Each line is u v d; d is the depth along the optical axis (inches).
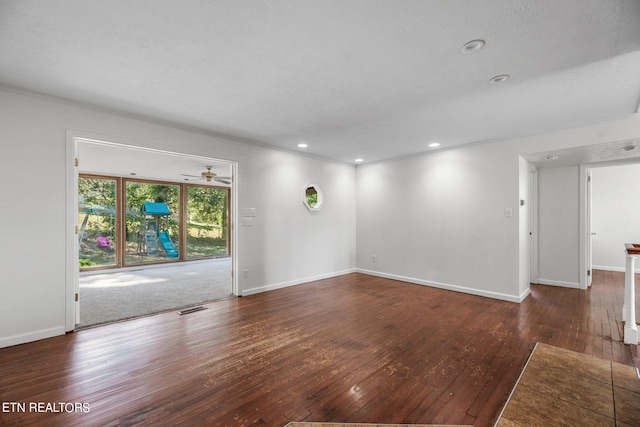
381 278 217.3
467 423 65.6
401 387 79.3
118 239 256.4
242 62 84.1
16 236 104.3
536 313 138.3
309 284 198.2
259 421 66.2
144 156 182.9
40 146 108.3
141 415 67.9
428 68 86.5
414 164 201.9
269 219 183.2
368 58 81.4
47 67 87.4
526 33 69.2
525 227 167.2
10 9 60.7
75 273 119.5
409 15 63.2
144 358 94.8
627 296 106.0
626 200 236.5
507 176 159.3
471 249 173.0
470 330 118.4
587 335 112.7
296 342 107.3
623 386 79.2
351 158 217.5
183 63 84.9
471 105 114.6
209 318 132.6
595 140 132.3
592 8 59.9
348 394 76.2
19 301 104.8
